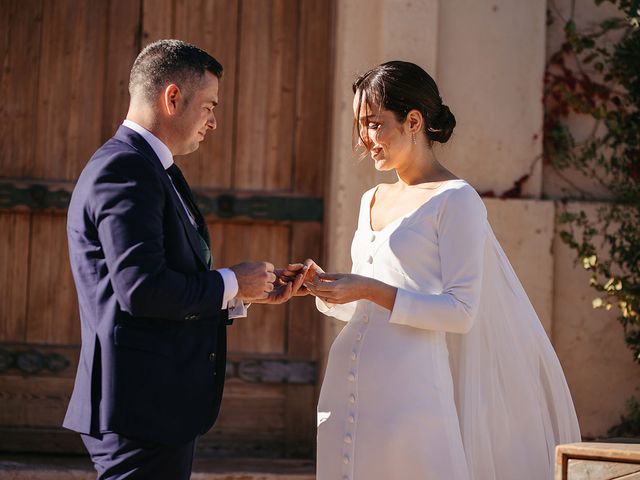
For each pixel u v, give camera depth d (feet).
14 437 15.78
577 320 15.51
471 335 10.59
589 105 15.70
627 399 15.49
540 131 15.51
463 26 15.40
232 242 16.26
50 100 16.05
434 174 10.28
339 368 10.23
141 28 16.16
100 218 9.03
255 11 16.33
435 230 9.91
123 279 8.84
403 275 9.95
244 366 16.11
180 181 10.29
